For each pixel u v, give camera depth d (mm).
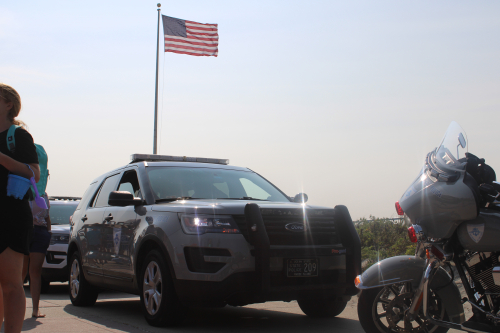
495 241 3988
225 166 7797
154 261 5961
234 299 5457
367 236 12977
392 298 4801
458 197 4070
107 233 7250
